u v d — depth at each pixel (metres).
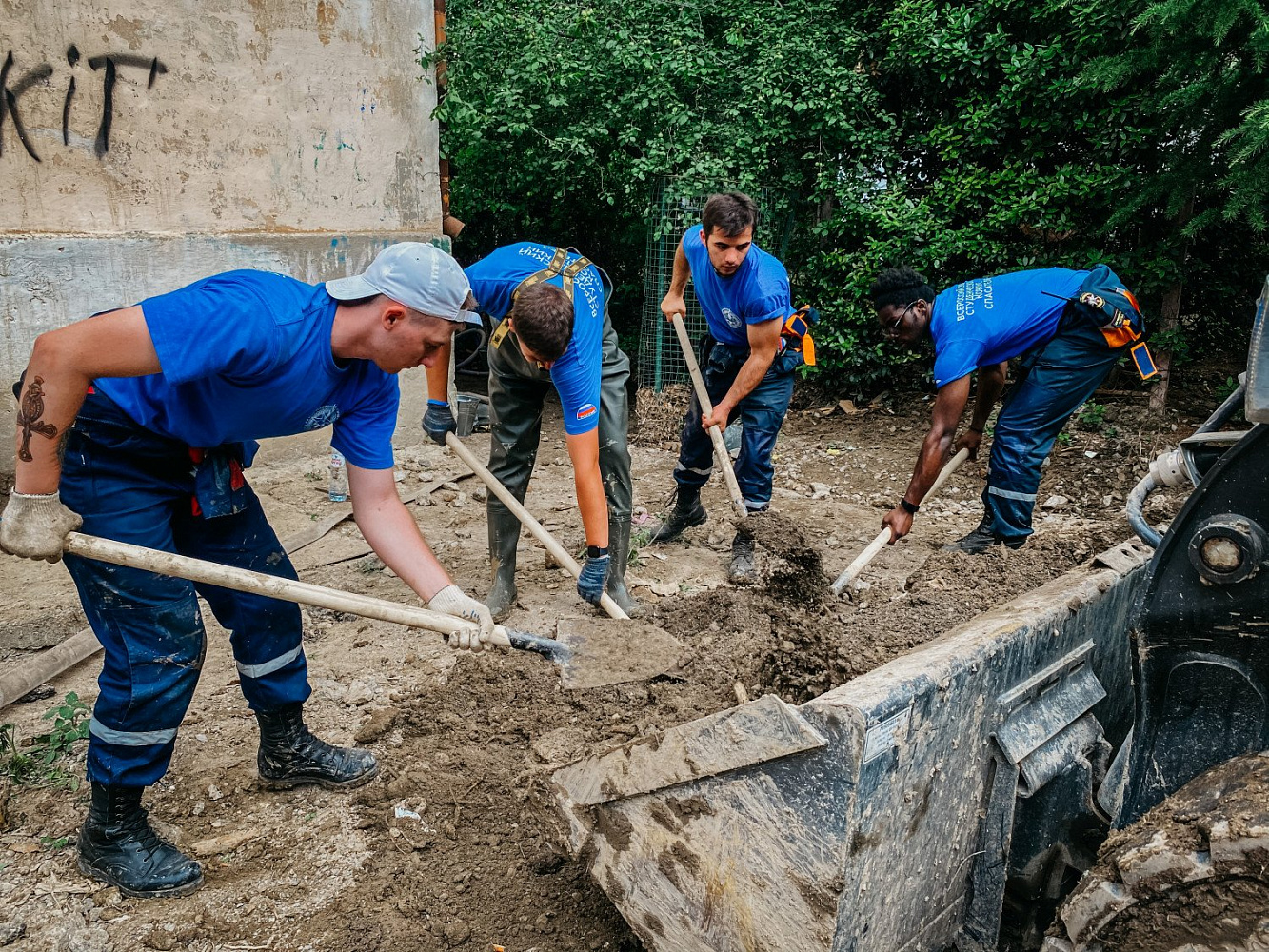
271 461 6.71
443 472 6.76
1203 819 1.66
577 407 3.56
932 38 7.75
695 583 4.95
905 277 4.43
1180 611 1.88
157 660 2.54
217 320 2.20
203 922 2.58
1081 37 7.20
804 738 1.77
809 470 7.20
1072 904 1.83
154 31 5.73
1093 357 4.42
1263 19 5.61
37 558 2.27
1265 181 5.79
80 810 3.01
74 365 2.12
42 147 5.44
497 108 8.11
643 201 9.15
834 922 1.82
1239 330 8.03
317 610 4.48
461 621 2.59
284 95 6.35
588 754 2.24
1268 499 1.76
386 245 7.07
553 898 2.69
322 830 2.97
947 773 2.03
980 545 4.75
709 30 8.84
